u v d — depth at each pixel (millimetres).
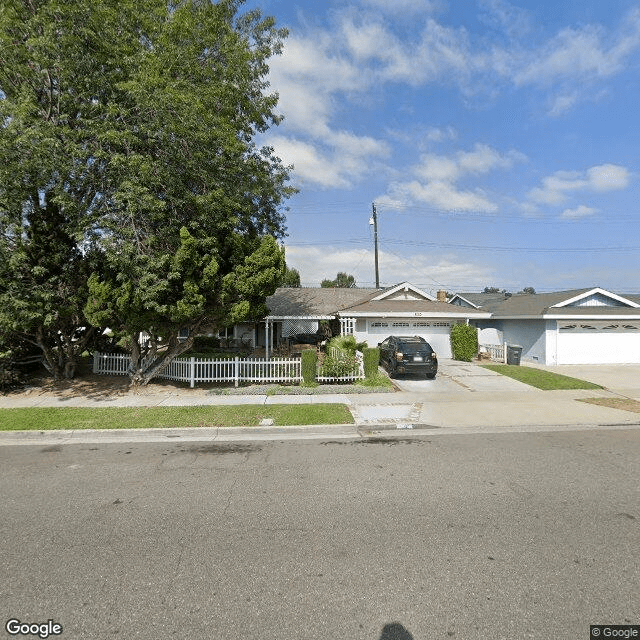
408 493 4934
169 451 6859
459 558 3502
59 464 6203
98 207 10234
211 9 12164
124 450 6945
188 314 10266
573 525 4082
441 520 4211
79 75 10148
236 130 12508
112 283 10484
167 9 11492
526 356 20469
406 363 13758
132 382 12672
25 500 4852
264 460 6312
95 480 5500
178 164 10320
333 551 3639
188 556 3584
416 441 7359
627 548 3643
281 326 24312
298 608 2891
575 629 2666
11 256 9945
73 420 8602
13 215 10180
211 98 10773
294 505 4629
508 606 2889
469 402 10539
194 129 9898
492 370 15977
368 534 3936
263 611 2861
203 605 2934
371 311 18984
